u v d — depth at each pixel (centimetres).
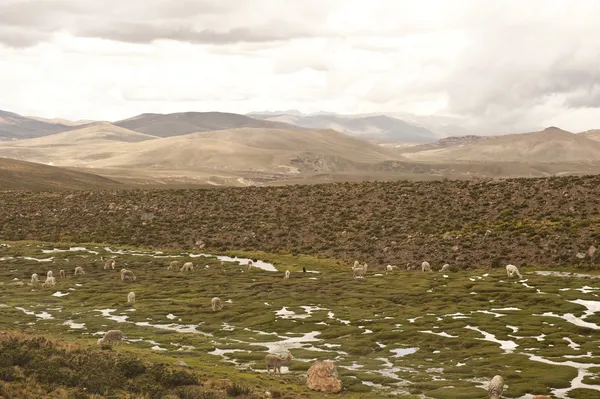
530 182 16825
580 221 13500
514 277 11031
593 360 6178
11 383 4322
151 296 10681
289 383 5500
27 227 18375
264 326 8350
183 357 6494
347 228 15812
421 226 15125
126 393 4531
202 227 17362
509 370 5909
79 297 10631
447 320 8212
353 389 5331
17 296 10681
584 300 9012
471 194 16712
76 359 5303
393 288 10738
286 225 16738
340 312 9044
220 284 11675
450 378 5753
